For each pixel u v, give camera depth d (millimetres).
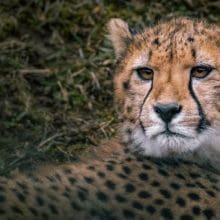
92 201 10344
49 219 10023
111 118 13797
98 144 12656
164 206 10508
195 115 10633
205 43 10781
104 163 10961
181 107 10570
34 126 13734
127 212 10414
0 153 12914
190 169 11000
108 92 14359
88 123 13781
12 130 13617
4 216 9742
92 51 15133
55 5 15711
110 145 11422
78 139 13430
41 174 10578
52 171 10656
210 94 10727
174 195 10617
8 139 13367
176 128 10633
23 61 14914
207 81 10719
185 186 10727
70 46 15250
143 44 11125
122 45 11586
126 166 10914
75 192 10344
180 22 11266
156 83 10711
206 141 10852
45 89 14469
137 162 11023
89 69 14781
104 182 10602
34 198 10062
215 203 10547
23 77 14586
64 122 13836
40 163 11930
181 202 10547
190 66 10672
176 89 10609
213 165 11109
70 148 13203
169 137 10703
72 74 14672
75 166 10852
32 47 15148
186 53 10664
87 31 15445
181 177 10875
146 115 10766
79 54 15094
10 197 9953
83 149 13109
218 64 10734
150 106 10703
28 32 15414
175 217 10461
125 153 11203
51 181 10414
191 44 10750
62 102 14273
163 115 10617
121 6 15766
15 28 15398
